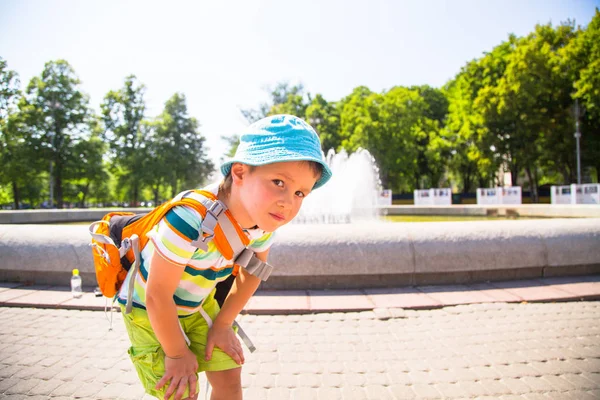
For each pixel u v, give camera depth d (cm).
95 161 3431
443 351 288
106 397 228
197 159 4453
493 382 244
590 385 239
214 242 129
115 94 3934
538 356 279
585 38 2412
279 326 339
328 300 391
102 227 147
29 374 255
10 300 393
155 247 124
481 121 2770
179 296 136
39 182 3662
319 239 427
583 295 400
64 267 439
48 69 3338
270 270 151
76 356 283
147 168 3831
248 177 128
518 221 475
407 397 227
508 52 2931
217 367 148
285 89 4522
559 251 454
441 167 3859
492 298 394
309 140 127
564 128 2619
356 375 254
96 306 381
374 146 3262
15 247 448
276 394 231
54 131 3291
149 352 138
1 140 3127
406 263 428
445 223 463
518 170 3142
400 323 343
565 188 1778
